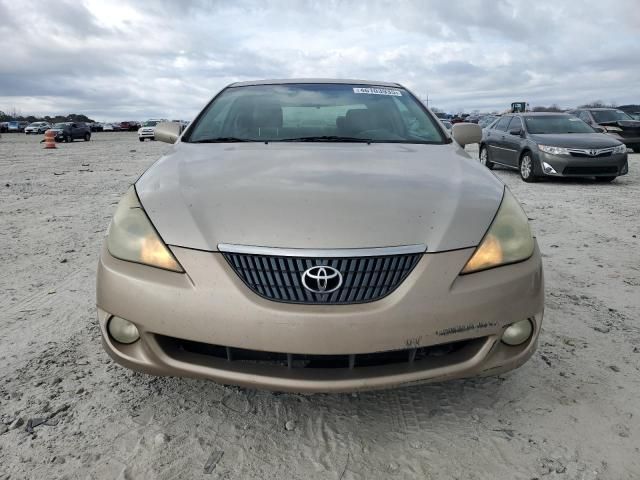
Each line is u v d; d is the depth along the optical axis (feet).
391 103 10.77
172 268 5.95
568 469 5.82
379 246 5.83
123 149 71.51
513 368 6.32
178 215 6.31
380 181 7.00
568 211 21.01
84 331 9.32
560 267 13.11
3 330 9.36
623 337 9.00
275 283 5.74
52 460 5.94
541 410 6.91
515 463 5.92
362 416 6.84
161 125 11.18
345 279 5.73
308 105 10.46
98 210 21.27
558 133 31.89
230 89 11.35
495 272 6.07
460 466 5.89
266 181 6.95
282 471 5.82
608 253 14.46
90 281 12.10
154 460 5.96
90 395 7.25
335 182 6.91
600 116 50.75
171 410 6.93
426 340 5.76
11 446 6.16
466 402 7.13
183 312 5.81
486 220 6.37
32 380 7.63
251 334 5.67
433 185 6.98
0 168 40.24
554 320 9.70
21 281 12.09
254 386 5.86
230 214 6.21
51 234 16.85
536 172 30.35
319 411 6.94
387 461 5.98
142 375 7.79
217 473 5.78
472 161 8.57
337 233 5.89
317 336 5.57
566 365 8.04
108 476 5.70
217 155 8.32
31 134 156.97
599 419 6.70
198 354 6.12
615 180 32.01
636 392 7.30
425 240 5.98
